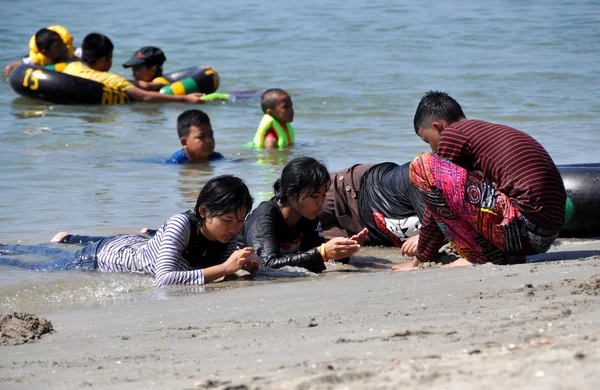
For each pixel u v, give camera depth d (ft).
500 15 178.60
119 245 43.47
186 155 74.59
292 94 109.91
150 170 71.00
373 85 114.62
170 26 169.99
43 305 36.47
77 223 53.42
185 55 142.20
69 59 116.67
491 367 17.07
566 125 87.76
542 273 32.91
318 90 112.47
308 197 41.55
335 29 165.27
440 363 18.16
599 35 153.07
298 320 27.48
